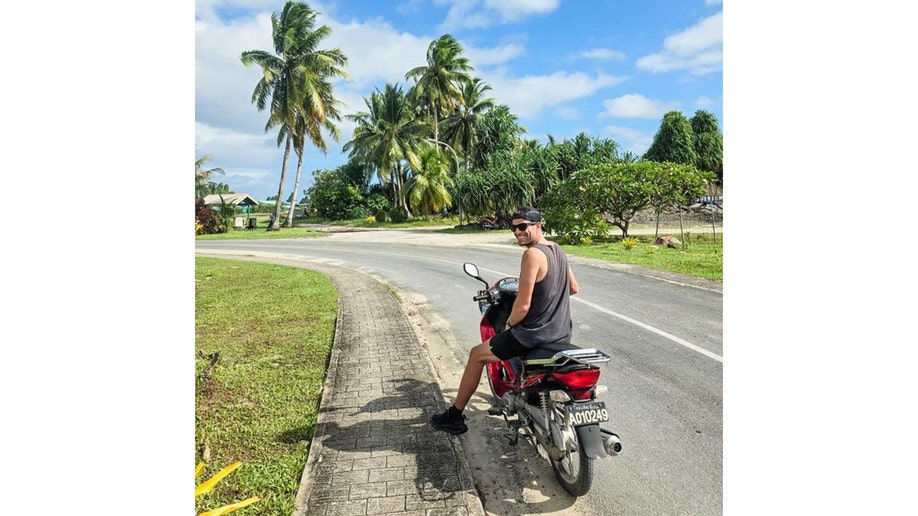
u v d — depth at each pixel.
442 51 42.22
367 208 48.59
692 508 2.76
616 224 20.25
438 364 5.30
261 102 32.47
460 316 7.58
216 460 3.21
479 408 4.10
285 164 34.38
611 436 2.69
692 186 18.67
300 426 3.68
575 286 3.30
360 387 4.43
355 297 8.97
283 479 2.96
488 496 2.93
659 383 4.54
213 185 57.88
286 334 6.46
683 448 3.40
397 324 6.78
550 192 21.33
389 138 38.38
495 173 27.28
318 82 32.66
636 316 6.99
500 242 20.70
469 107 45.31
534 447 3.45
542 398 2.96
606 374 4.79
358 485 2.88
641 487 2.96
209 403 4.14
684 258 13.14
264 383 4.61
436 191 38.47
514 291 3.67
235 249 21.23
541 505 2.83
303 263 15.30
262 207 68.69
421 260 15.09
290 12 31.95
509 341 3.00
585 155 27.61
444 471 3.02
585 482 2.74
